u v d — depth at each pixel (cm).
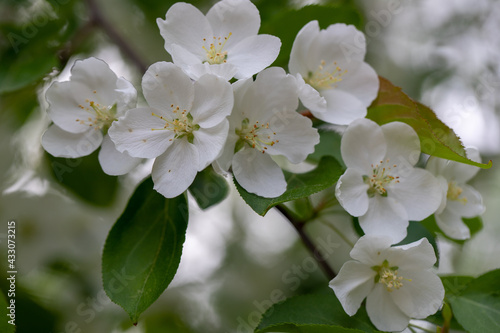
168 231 48
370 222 48
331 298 48
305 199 50
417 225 49
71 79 49
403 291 47
